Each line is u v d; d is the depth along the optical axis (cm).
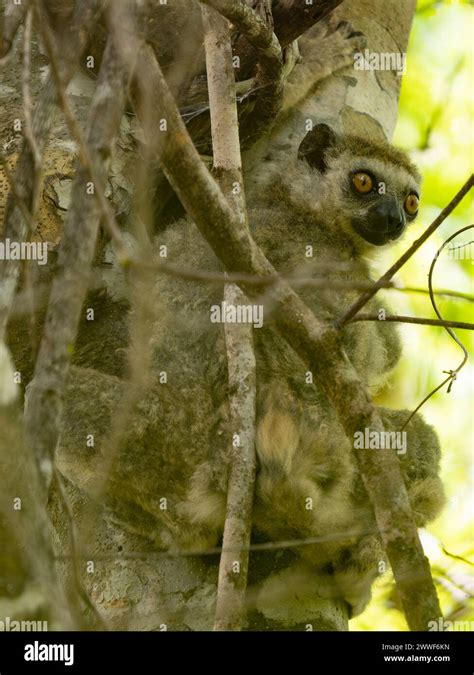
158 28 699
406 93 1230
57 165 693
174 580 641
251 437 599
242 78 754
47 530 439
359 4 937
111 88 471
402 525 482
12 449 428
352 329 703
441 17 1256
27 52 457
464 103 1228
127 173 712
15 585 429
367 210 877
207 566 645
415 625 467
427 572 475
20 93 732
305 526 659
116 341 717
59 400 449
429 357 1014
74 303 459
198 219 495
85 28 510
